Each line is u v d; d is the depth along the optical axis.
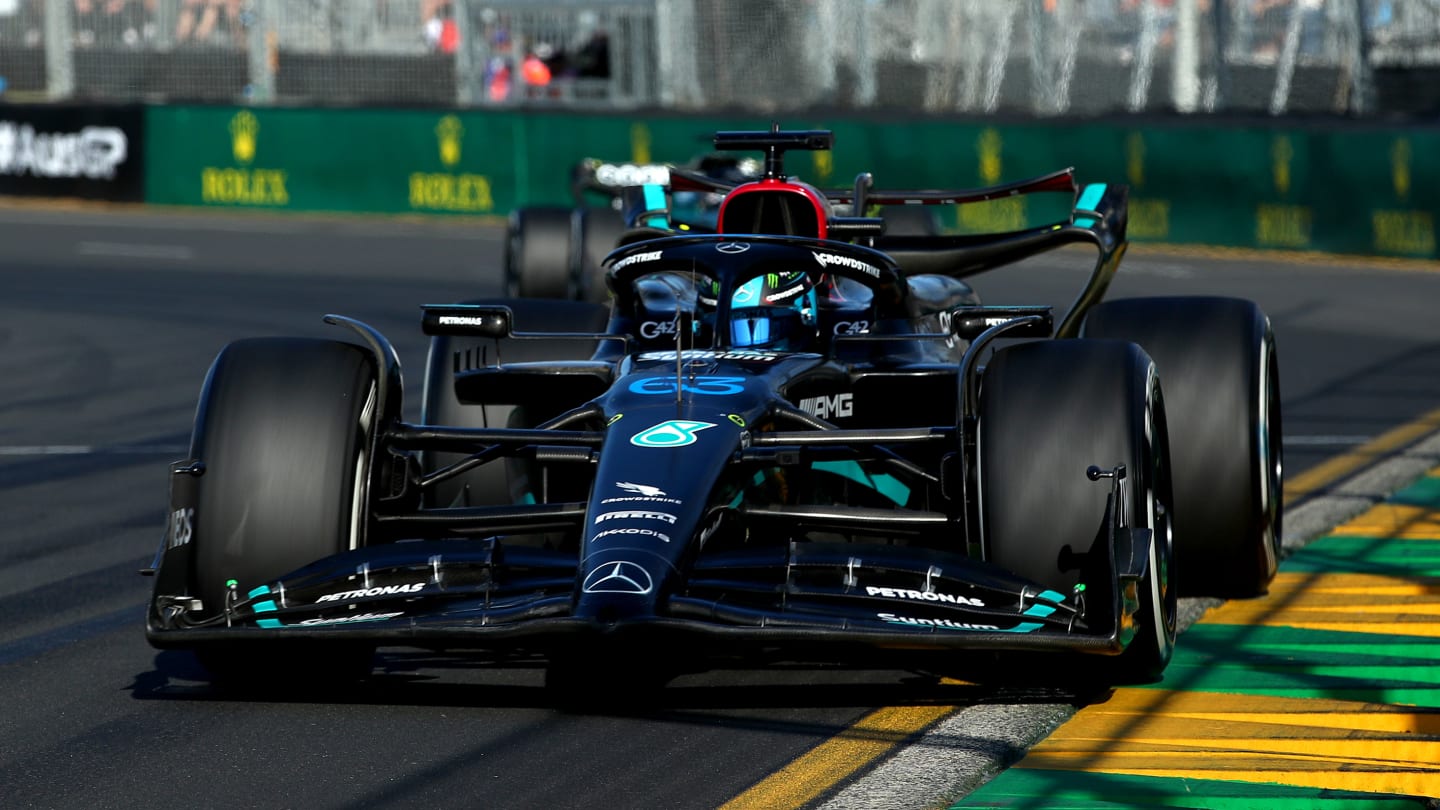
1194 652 18.81
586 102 91.31
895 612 15.17
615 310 22.17
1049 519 16.16
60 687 18.17
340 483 16.80
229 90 94.25
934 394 20.97
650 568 15.07
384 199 87.75
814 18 85.50
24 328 51.47
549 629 14.58
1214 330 20.00
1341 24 75.00
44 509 28.64
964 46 84.44
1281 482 22.09
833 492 19.81
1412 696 17.23
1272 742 15.77
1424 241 66.44
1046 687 17.42
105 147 91.75
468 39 90.69
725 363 18.84
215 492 16.67
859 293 22.00
